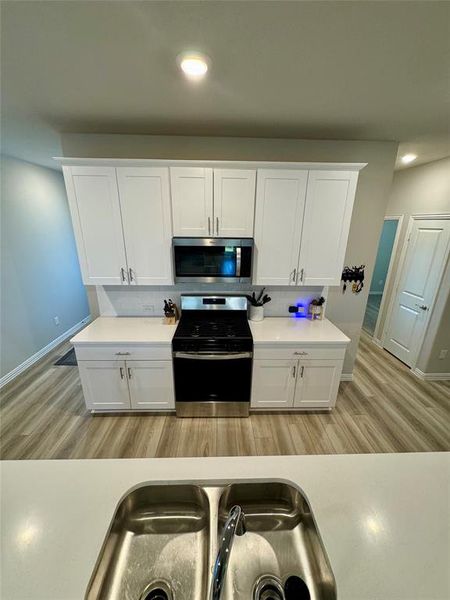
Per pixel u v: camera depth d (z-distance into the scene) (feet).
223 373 7.54
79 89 5.05
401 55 3.99
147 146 7.47
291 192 6.99
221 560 2.17
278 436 7.47
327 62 4.18
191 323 8.16
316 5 3.09
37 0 3.02
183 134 7.40
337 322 9.72
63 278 13.62
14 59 4.12
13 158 10.39
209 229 7.21
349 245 8.95
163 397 7.88
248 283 7.98
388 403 8.99
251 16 3.26
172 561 2.91
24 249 11.03
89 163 6.65
